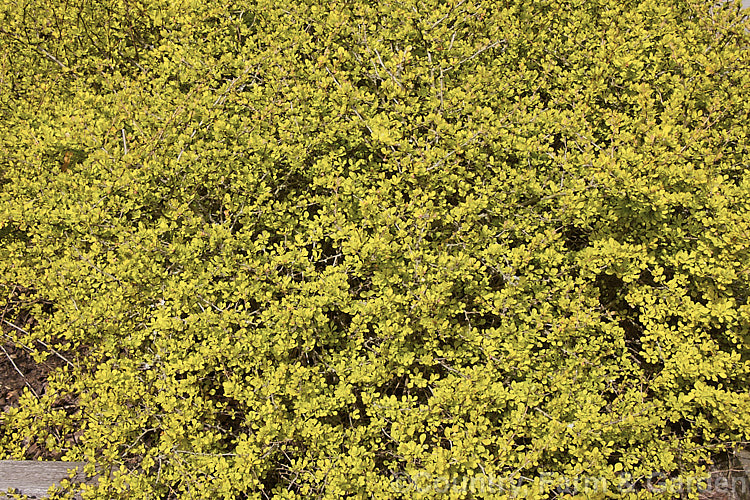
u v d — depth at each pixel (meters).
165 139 3.65
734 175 3.93
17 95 4.46
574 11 4.36
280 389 3.18
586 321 3.22
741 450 3.61
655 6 4.29
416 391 3.62
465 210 3.38
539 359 3.44
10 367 4.16
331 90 3.95
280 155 3.61
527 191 3.67
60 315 3.36
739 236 3.15
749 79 3.77
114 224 3.43
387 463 3.31
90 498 2.86
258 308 3.54
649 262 3.50
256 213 3.54
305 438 3.18
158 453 3.05
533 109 4.19
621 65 3.85
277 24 4.37
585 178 3.48
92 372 3.70
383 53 4.13
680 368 3.24
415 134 3.84
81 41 4.63
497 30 4.25
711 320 3.43
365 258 3.30
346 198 3.55
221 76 4.34
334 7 4.28
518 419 3.05
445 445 3.47
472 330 3.39
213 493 2.97
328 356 3.36
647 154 3.48
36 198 3.69
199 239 3.30
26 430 3.24
